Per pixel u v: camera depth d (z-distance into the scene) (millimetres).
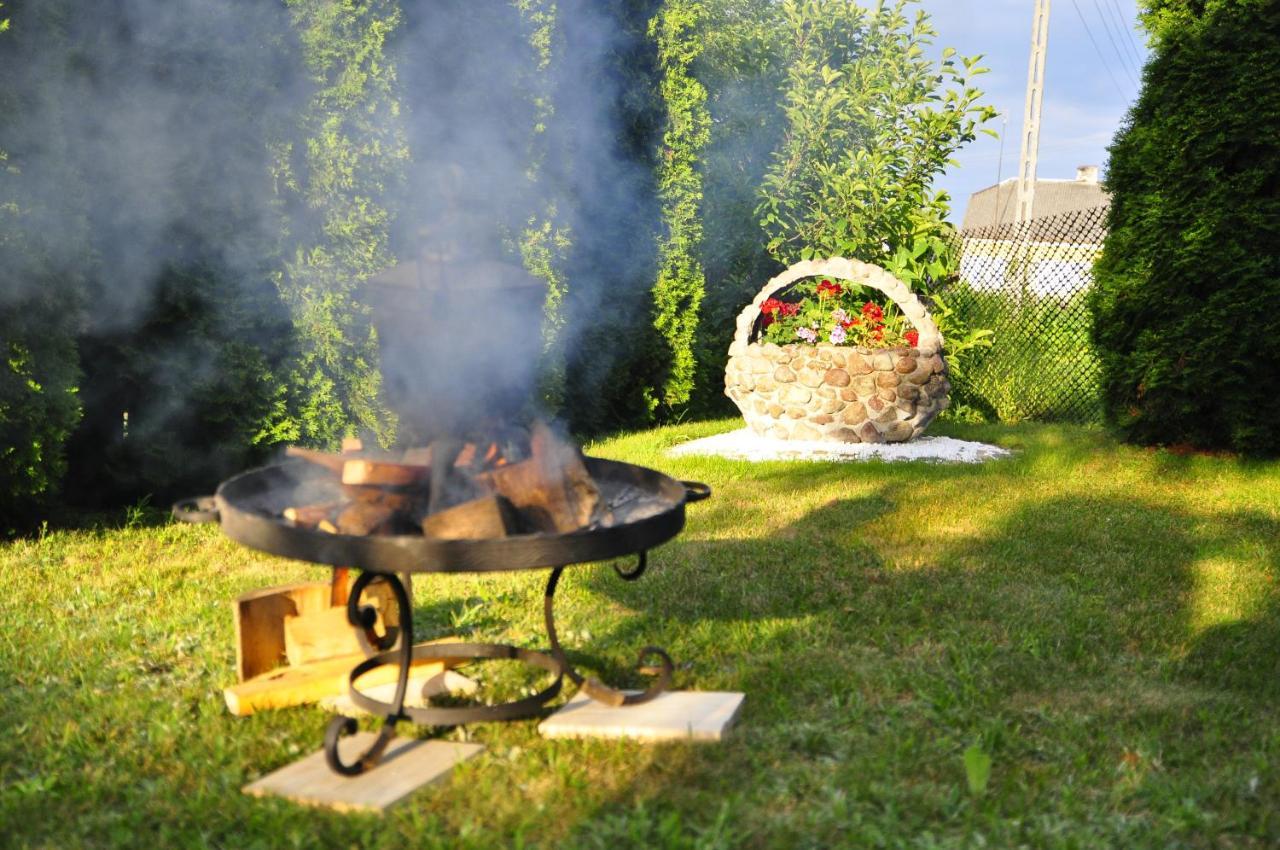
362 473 2479
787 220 10266
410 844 2250
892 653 3561
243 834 2303
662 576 4527
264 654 3186
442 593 4293
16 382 4984
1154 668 3465
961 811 2418
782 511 5898
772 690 3180
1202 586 4473
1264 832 2336
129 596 4297
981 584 4426
